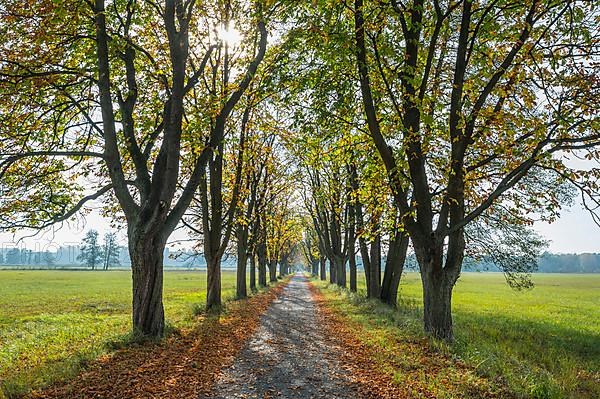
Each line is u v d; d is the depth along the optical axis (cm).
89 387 752
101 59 1202
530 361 1192
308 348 1164
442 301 1209
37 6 1133
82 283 5519
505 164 1330
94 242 12769
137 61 1535
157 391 755
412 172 1220
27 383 755
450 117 1191
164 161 1235
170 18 1241
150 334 1184
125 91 1466
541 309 2936
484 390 768
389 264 2269
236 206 2425
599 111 1027
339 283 3719
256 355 1073
